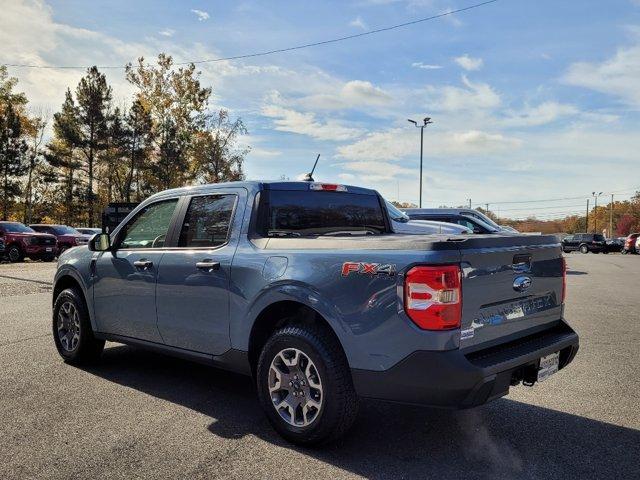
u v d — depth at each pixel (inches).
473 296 124.9
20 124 1982.0
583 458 134.6
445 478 123.3
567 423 159.0
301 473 125.3
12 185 1985.7
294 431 139.5
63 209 2194.9
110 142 2055.9
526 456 135.6
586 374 210.5
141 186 2209.6
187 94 1985.7
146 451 136.8
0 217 2113.7
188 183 1995.6
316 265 138.0
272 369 145.3
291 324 144.6
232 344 157.6
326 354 132.7
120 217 799.1
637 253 1702.8
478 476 124.3
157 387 191.9
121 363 225.8
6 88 1913.1
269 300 146.2
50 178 2153.1
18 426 152.9
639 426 156.6
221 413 165.6
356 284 129.1
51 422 156.3
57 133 2025.1
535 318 148.3
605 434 150.6
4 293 447.2
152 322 184.2
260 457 134.0
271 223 164.6
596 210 4815.5
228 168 1903.3
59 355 236.5
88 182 2222.0
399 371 122.0
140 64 1958.7
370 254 129.1
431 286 118.6
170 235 184.7
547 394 185.9
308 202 176.2
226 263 159.2
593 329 303.1
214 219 173.0
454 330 119.6
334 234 180.2
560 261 160.2
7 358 230.1
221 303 159.9
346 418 133.3
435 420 161.5
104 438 144.9
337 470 127.0
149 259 185.0
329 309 132.5
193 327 169.6
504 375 126.4
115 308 199.2
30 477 122.0
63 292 221.8
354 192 192.9
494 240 133.6
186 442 142.9
